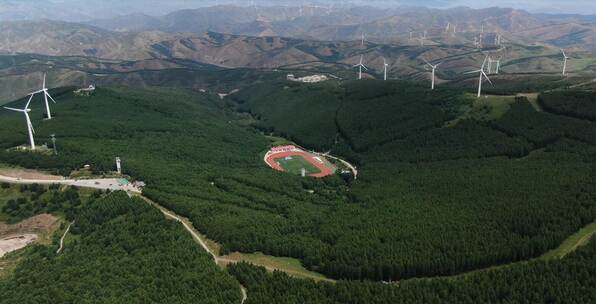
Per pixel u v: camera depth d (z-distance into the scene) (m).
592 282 174.62
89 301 168.00
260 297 171.25
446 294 172.25
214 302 167.38
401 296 171.00
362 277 194.50
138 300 168.00
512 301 165.88
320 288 177.12
